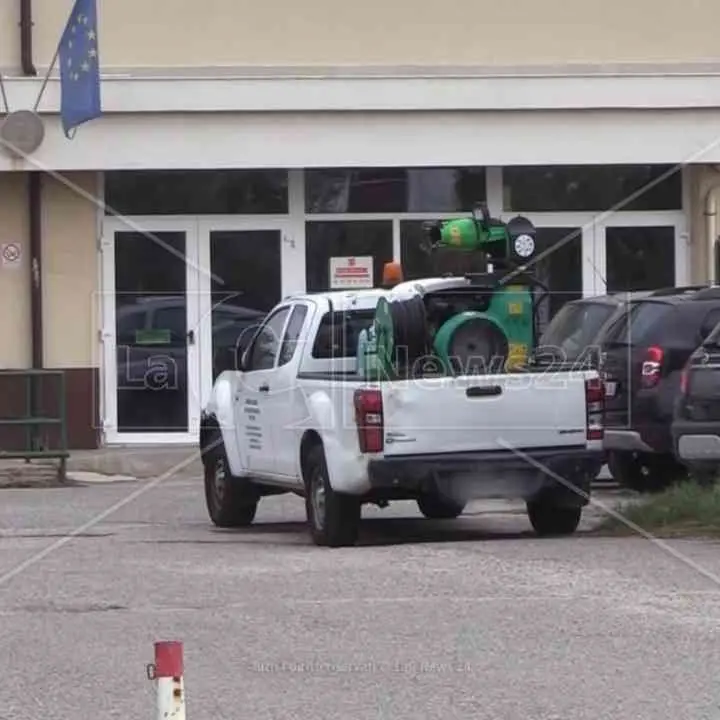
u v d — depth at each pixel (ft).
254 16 95.25
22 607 47.47
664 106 93.20
